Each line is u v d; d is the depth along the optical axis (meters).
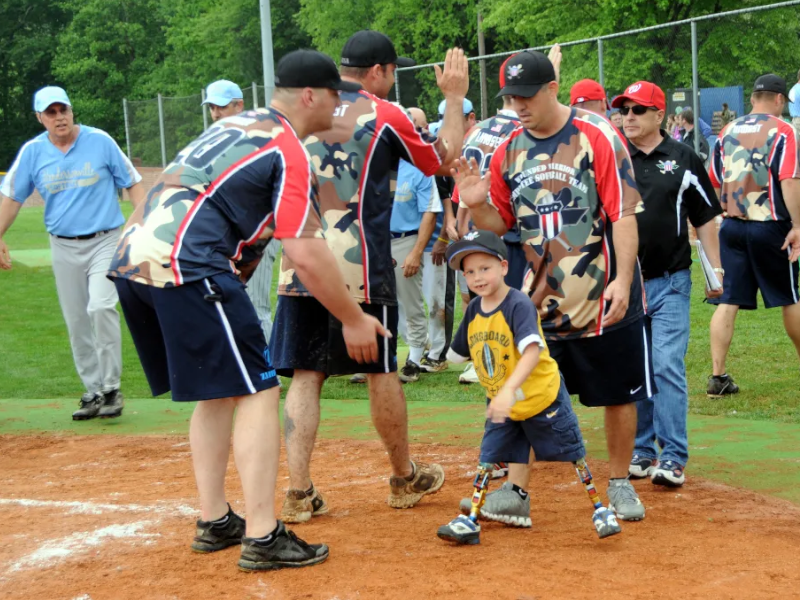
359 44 4.54
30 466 6.11
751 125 7.03
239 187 3.60
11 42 60.53
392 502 4.72
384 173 4.43
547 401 4.01
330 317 4.34
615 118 7.60
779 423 6.38
